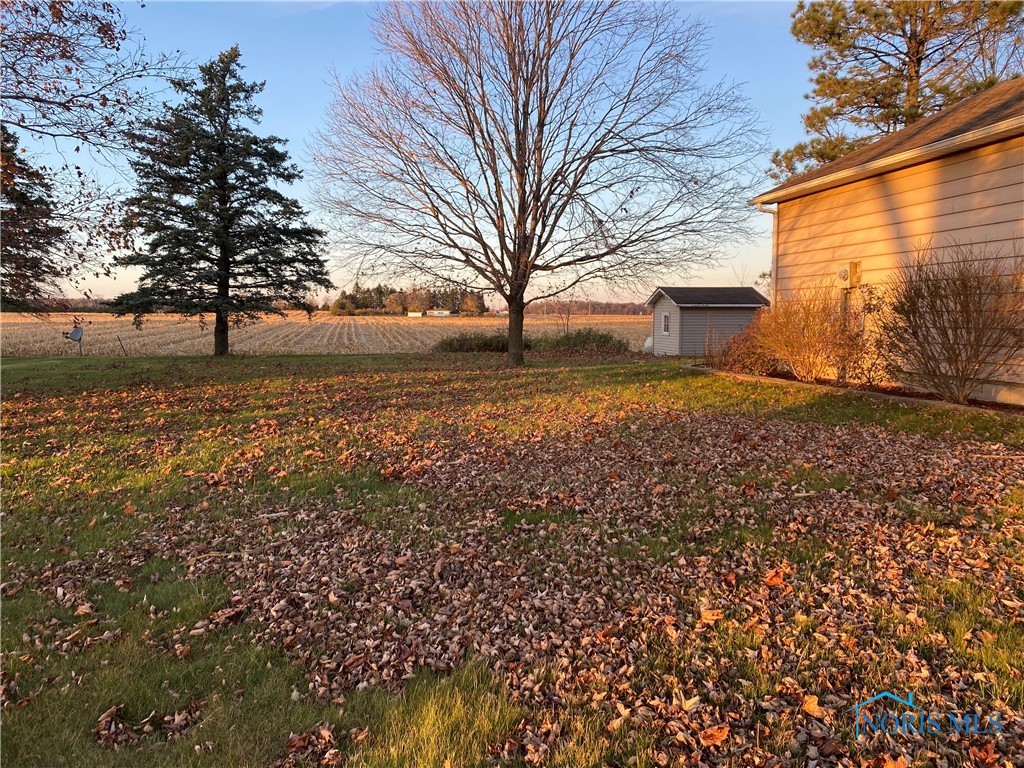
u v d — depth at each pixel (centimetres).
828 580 362
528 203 1667
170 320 5859
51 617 339
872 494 504
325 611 347
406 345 3447
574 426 821
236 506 520
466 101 1540
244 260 2159
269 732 248
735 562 394
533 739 240
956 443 648
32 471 621
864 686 265
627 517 482
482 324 6206
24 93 816
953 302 784
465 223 1662
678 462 627
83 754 234
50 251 1024
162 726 253
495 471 614
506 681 278
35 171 859
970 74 1758
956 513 455
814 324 1023
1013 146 777
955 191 857
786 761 224
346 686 281
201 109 2014
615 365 1669
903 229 941
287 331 4934
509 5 1474
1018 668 270
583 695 266
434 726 248
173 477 598
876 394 891
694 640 306
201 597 361
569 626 326
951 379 811
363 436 779
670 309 2855
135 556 422
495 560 411
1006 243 792
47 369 1623
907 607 326
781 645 299
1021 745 226
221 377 1452
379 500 530
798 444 680
